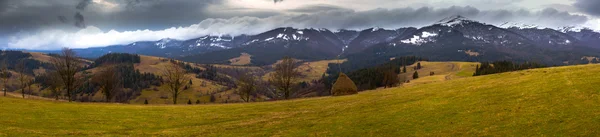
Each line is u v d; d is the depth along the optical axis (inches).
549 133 1127.0
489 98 1712.6
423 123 1450.5
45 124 1790.1
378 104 2011.6
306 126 1643.7
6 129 1579.7
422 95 2140.7
